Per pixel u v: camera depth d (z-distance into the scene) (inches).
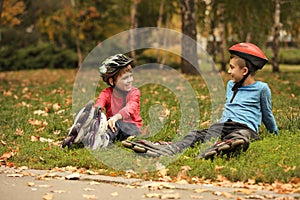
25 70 1366.9
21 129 413.7
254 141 338.3
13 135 396.5
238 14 1043.3
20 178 283.7
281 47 1761.8
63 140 363.6
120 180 277.4
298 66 1515.7
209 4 1010.7
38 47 1439.5
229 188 262.4
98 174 292.5
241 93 352.2
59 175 288.2
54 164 312.7
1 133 401.4
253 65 346.9
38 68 1423.5
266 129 368.8
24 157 327.0
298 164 293.3
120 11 1376.7
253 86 350.0
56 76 1042.1
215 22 1066.7
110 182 276.7
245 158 304.7
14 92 691.4
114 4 1374.3
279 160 300.7
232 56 352.5
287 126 387.2
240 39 1048.2
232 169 286.0
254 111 347.9
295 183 269.4
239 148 309.0
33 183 269.6
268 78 819.4
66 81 861.2
